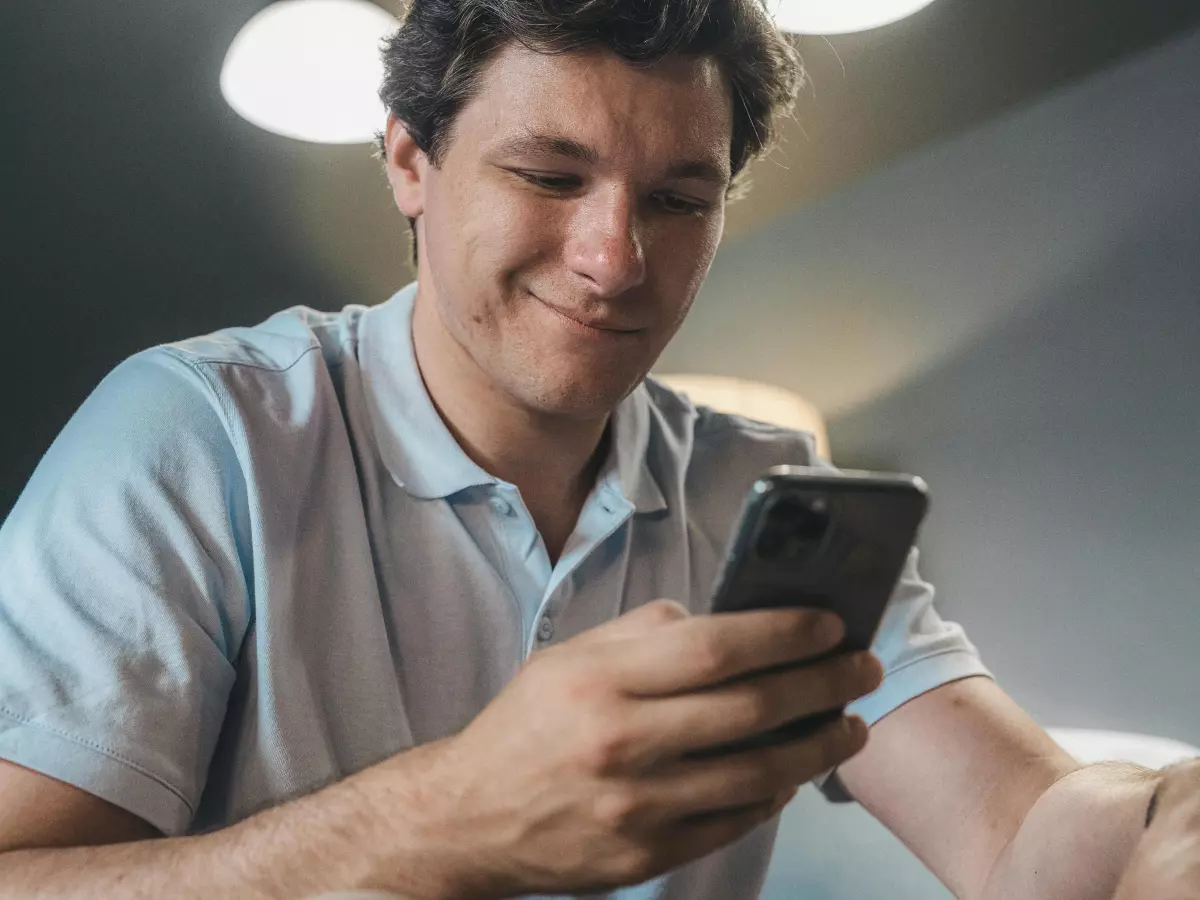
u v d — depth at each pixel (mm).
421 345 851
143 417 744
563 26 658
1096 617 2213
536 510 870
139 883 547
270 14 1499
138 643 674
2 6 2117
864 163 2395
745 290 2553
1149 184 2148
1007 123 2264
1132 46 2121
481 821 493
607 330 729
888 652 923
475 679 826
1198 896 563
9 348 2301
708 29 697
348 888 510
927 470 2391
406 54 766
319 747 746
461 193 723
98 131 2258
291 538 769
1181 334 2133
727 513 987
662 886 851
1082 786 760
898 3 1337
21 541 701
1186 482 2135
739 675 468
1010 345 2299
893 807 902
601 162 692
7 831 610
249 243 2412
